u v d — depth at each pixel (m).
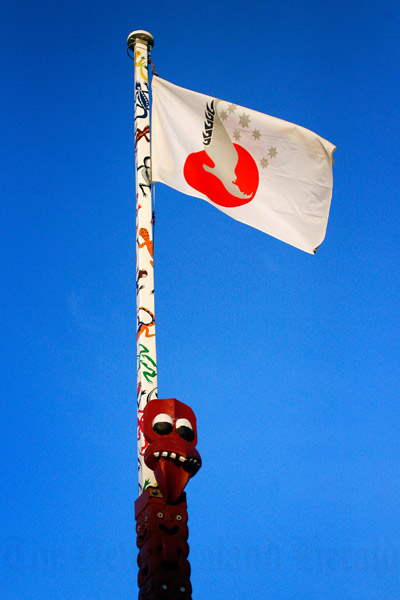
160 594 9.40
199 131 16.41
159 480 9.95
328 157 16.50
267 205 16.08
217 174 16.06
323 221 16.16
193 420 10.67
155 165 15.69
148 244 13.93
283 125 16.62
